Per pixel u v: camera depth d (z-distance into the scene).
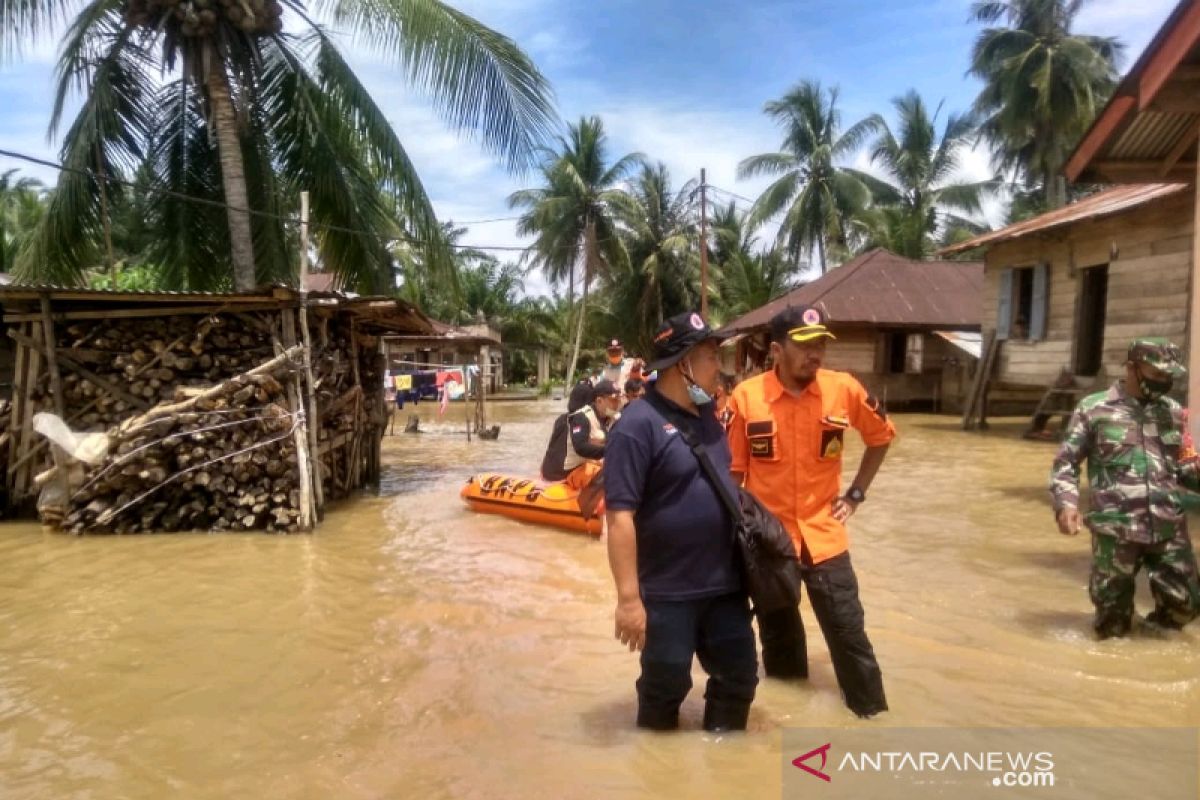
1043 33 28.05
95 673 4.41
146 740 3.61
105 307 8.62
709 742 3.43
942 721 3.67
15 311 8.52
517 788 3.12
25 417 8.58
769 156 33.38
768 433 3.78
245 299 8.29
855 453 13.85
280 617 5.38
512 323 45.19
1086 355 15.09
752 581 3.31
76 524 7.90
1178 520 4.62
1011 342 17.17
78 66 11.41
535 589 5.98
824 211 32.94
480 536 7.81
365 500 10.01
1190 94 7.66
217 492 8.16
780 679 4.15
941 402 24.38
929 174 35.03
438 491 10.70
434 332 12.78
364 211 13.64
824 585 3.73
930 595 5.70
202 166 13.27
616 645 4.77
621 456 3.20
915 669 4.30
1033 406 21.95
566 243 36.19
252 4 11.07
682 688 3.39
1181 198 11.59
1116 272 13.23
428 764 3.34
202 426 8.08
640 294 38.28
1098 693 3.98
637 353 39.16
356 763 3.37
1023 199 35.22
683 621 3.31
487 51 11.49
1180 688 4.04
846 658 3.71
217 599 5.79
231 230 11.50
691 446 3.28
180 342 8.40
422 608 5.54
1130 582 4.64
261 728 3.72
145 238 14.48
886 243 32.94
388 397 19.47
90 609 5.58
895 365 25.20
